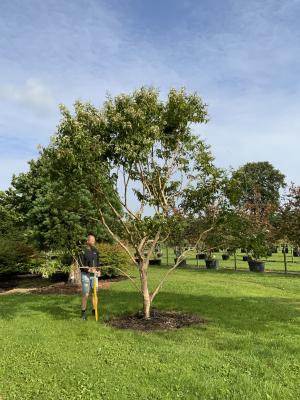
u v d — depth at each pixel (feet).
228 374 18.28
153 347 22.66
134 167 30.94
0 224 72.08
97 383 17.60
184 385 17.11
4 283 65.05
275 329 26.66
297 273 69.21
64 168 29.43
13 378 18.61
